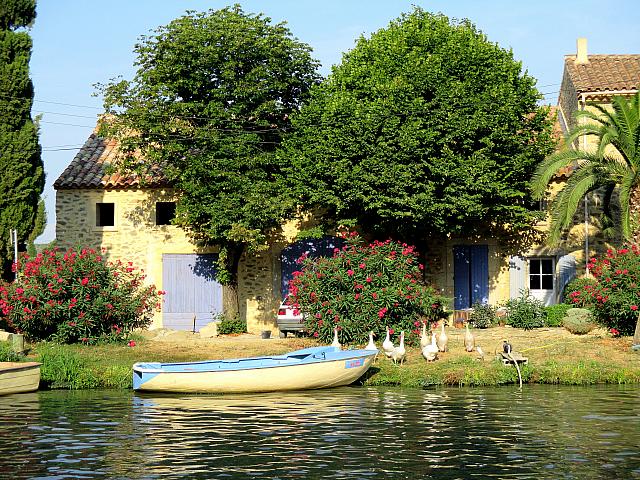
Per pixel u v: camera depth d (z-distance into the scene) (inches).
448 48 1269.7
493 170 1248.8
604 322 1127.6
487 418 729.0
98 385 943.7
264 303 1401.3
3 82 1279.5
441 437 655.8
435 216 1237.7
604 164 1155.9
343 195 1241.4
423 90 1254.9
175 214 1386.6
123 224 1425.9
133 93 1309.1
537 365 958.4
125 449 622.8
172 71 1289.4
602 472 553.0
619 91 1362.0
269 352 1056.2
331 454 604.4
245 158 1298.0
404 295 1083.3
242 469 565.0
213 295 1411.2
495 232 1373.0
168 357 1029.2
